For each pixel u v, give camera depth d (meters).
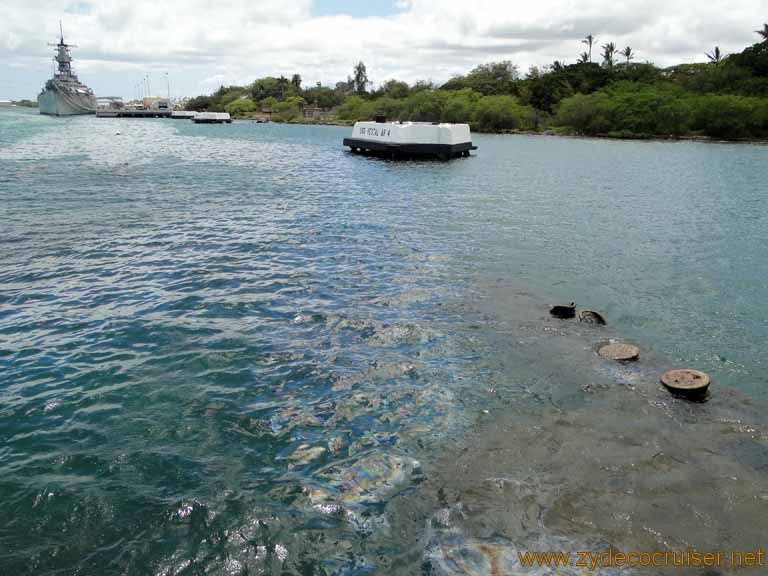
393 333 10.43
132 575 4.89
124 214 21.11
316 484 6.19
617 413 7.84
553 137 95.25
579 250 16.89
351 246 16.75
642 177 37.00
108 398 7.91
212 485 6.11
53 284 12.82
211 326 10.54
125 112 186.25
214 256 15.34
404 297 12.41
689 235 19.20
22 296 12.00
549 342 10.24
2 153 42.91
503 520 5.65
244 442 6.95
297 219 20.84
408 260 15.37
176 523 5.52
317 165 42.25
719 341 10.53
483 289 13.12
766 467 6.65
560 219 21.70
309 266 14.55
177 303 11.70
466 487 6.17
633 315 11.74
